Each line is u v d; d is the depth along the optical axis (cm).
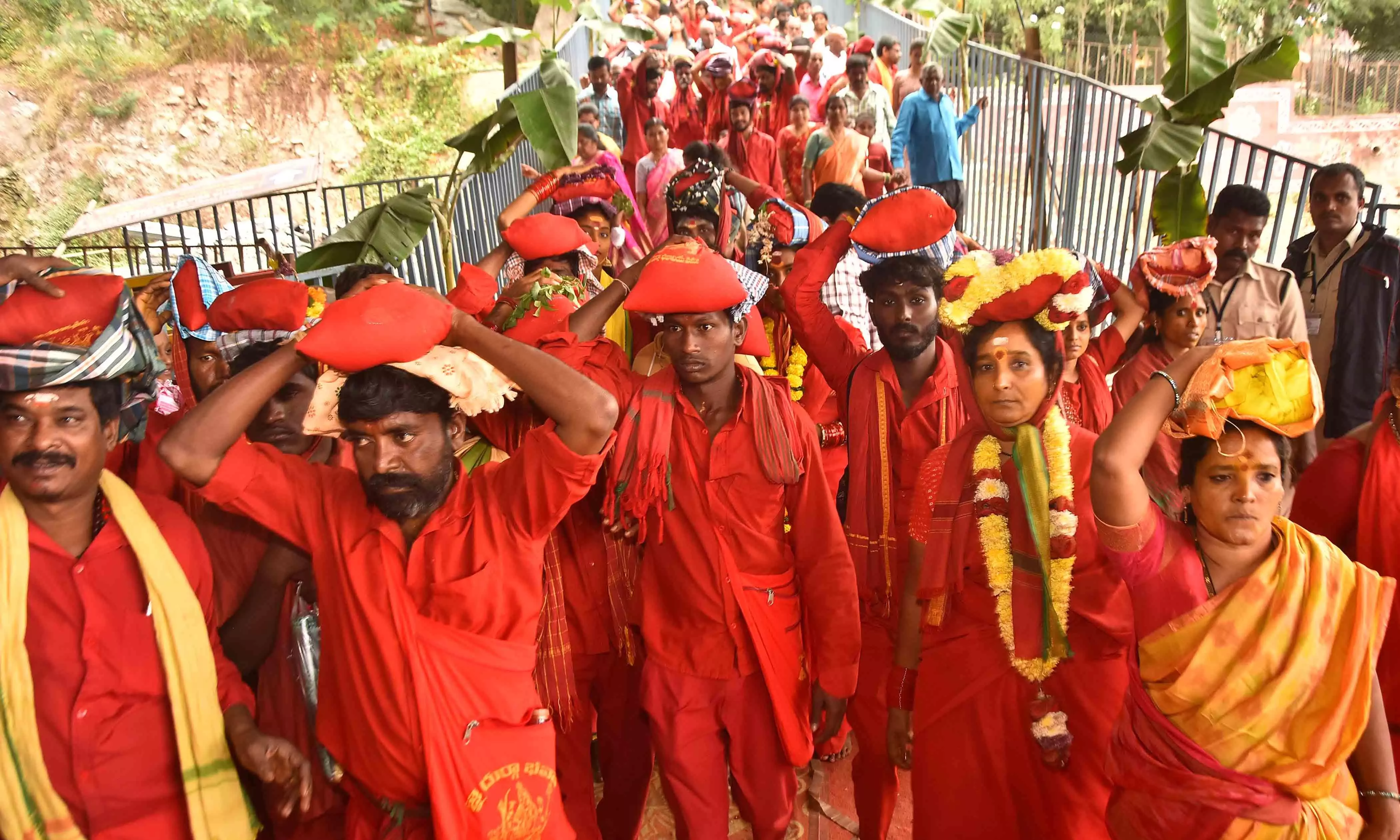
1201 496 223
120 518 227
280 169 481
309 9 1889
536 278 349
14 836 220
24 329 207
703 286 281
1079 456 265
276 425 299
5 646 217
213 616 248
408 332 206
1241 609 223
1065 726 260
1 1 1767
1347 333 515
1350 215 512
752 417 296
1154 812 234
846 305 495
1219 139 680
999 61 1020
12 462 211
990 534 267
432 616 223
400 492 218
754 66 1108
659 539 300
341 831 290
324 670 233
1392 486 278
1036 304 250
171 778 235
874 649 350
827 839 363
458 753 222
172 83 1784
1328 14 1881
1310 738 221
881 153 962
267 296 268
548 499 223
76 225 453
